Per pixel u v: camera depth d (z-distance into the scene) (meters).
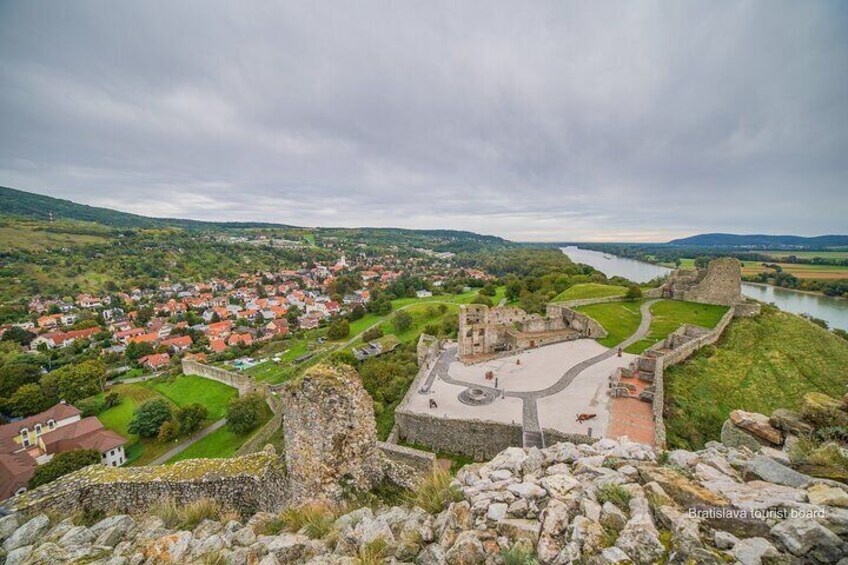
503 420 25.22
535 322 48.44
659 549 4.43
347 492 9.73
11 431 46.41
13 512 8.89
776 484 5.56
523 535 5.20
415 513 6.68
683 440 22.88
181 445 46.16
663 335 43.69
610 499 5.49
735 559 4.17
